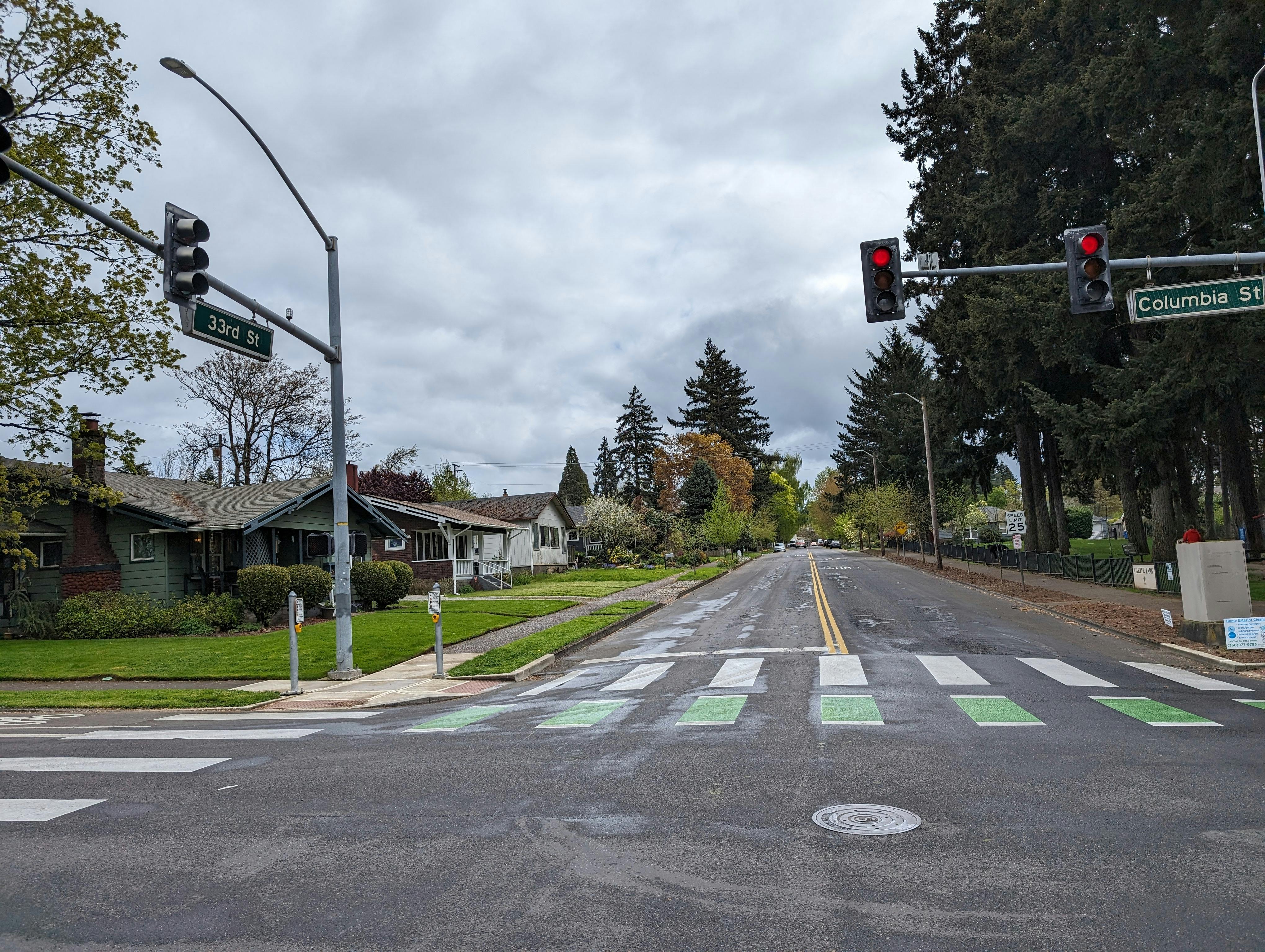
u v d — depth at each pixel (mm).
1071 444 29531
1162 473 32344
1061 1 31703
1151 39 25484
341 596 16266
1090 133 32594
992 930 4273
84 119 22125
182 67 12516
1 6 20734
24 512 24219
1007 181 35344
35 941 4500
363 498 30609
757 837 5746
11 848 6051
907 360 72938
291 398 47062
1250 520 36969
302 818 6617
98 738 10617
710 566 62281
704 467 88625
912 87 49469
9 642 22000
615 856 5492
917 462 67562
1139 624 19344
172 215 11555
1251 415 35656
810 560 72875
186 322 11852
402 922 4594
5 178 9320
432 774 7906
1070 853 5285
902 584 36281
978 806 6293
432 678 15766
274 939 4445
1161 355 26391
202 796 7406
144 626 22797
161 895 5090
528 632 22344
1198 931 4203
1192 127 22859
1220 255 12852
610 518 70688
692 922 4465
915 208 49531
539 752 8648
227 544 25938
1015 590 31094
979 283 35719
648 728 9680
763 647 17250
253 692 14734
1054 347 30453
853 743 8438
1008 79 36031
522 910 4699
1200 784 6742
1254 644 14484
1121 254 27094
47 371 21078
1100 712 10008
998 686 11969
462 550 43062
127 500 25094
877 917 4457
